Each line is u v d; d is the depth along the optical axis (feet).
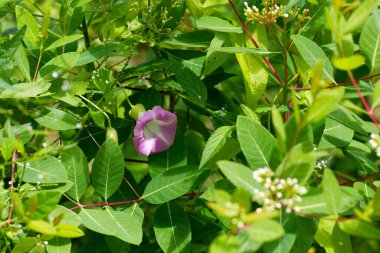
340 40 2.43
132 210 2.89
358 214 2.34
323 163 2.90
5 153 2.60
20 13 2.94
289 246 2.40
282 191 2.42
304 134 2.48
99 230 2.66
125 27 3.32
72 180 2.84
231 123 3.12
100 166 2.85
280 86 3.13
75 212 2.83
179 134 3.05
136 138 2.97
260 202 2.45
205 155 2.77
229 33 3.13
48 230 2.43
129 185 3.05
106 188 2.86
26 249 2.65
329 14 2.42
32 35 2.97
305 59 2.81
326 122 3.00
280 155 2.55
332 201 2.37
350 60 2.31
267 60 3.08
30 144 3.04
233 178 2.39
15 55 2.92
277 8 2.89
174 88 3.30
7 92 2.79
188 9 3.37
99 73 3.10
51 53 3.17
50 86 2.92
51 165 2.77
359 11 2.36
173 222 2.89
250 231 2.21
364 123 2.87
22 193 2.70
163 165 3.01
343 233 2.84
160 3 3.28
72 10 3.20
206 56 3.08
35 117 2.91
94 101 3.18
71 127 2.91
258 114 3.03
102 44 3.14
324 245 2.88
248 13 2.91
